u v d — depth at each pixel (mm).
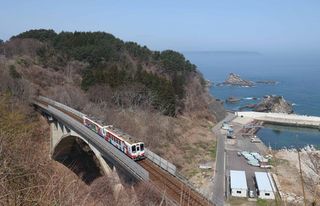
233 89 191250
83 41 107000
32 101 63812
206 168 56469
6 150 10367
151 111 74938
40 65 90688
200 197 27625
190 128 80750
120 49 109500
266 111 126750
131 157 36969
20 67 81438
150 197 26969
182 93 92375
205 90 120875
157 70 103250
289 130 99188
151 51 120625
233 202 43281
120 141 39219
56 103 65812
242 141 77562
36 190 9227
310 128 101750
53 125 56969
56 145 54219
